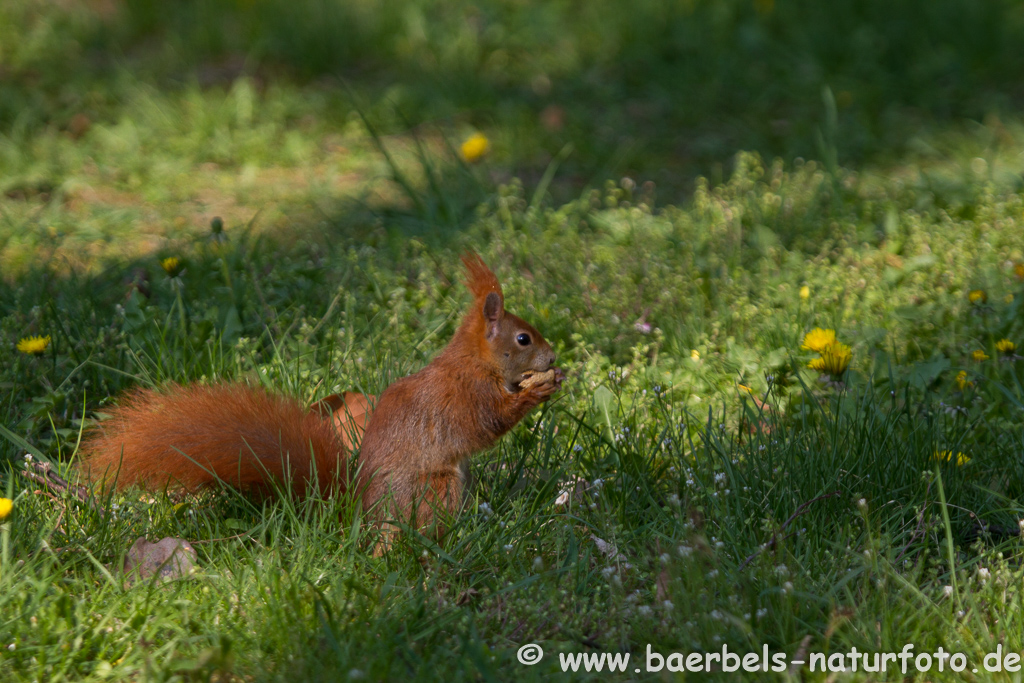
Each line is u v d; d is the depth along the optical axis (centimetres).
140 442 670
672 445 766
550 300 1007
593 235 1230
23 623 558
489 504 679
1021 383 845
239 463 660
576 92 1823
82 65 1841
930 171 1484
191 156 1553
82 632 553
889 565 589
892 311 988
